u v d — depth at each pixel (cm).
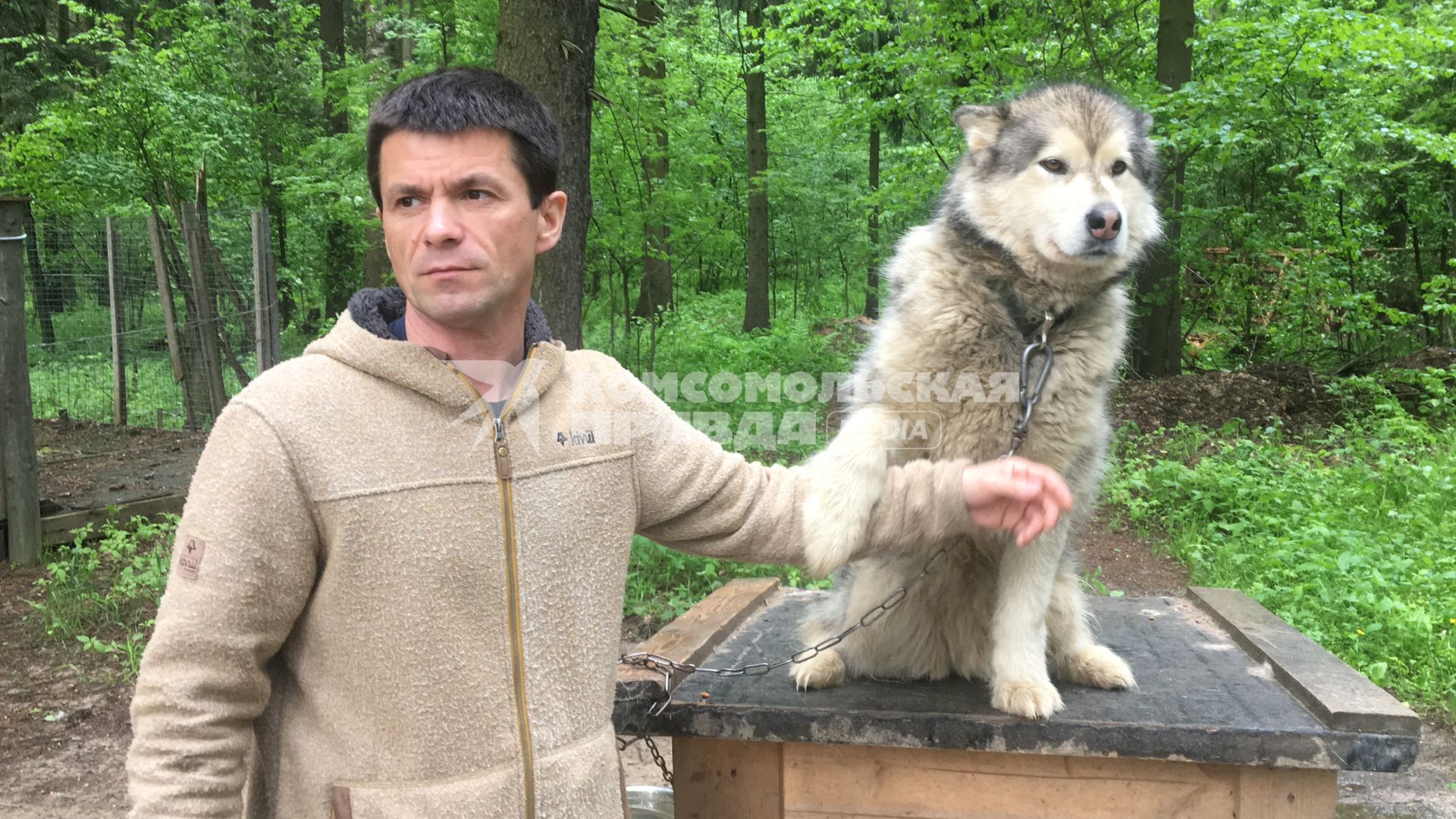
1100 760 205
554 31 468
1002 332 223
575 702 143
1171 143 780
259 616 129
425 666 133
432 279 139
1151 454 821
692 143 1001
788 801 220
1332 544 562
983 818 211
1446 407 974
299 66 1430
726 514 178
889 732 204
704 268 2070
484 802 132
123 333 955
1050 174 226
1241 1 1019
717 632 268
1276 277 1170
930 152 1041
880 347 233
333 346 139
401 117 140
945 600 234
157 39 1580
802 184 2008
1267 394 994
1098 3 1026
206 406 941
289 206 1358
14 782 354
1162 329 1052
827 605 262
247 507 128
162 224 944
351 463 132
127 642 462
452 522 135
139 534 602
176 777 123
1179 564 584
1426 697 409
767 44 1191
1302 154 1088
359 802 131
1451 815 332
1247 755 191
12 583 550
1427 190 1275
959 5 1009
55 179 1119
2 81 1507
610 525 153
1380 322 1259
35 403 970
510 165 143
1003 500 173
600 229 949
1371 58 884
